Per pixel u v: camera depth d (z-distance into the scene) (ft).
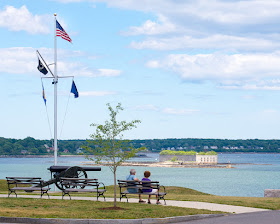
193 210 57.31
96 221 47.37
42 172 501.15
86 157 58.54
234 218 52.65
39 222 47.19
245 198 79.30
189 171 567.59
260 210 61.31
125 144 58.54
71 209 55.16
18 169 592.60
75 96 106.01
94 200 69.00
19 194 79.82
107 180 350.43
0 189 107.34
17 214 49.85
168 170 592.19
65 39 104.58
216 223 48.47
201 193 109.91
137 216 50.49
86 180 68.74
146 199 75.20
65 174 84.07
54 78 102.53
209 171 569.64
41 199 66.44
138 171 562.25
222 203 69.10
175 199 75.31
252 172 546.26
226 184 325.62
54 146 100.63
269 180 379.35
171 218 50.42
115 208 56.70
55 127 101.04
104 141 58.08
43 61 101.35
